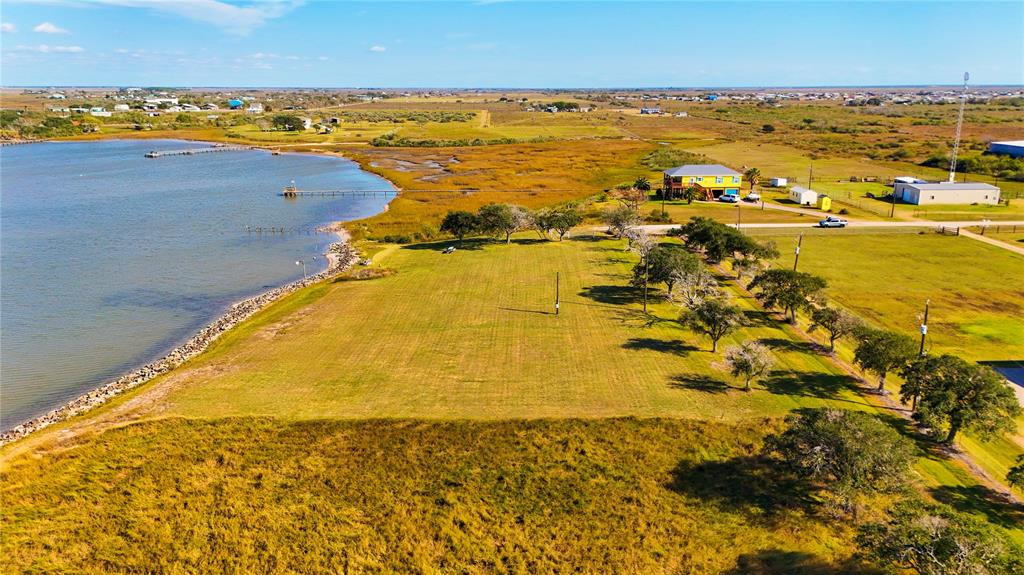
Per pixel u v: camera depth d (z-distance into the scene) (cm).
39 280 7356
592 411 4153
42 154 19950
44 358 5300
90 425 4100
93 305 6569
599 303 6269
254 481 3538
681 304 6206
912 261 7550
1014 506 3158
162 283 7319
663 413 4109
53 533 3164
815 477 3203
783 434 3453
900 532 2662
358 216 11131
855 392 4406
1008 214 10169
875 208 10769
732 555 2945
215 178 15362
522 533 3130
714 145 19962
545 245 8688
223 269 7912
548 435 3891
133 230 9925
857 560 2864
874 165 15812
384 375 4719
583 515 3238
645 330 5562
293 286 7150
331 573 2927
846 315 5003
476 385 4538
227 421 4081
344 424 4025
